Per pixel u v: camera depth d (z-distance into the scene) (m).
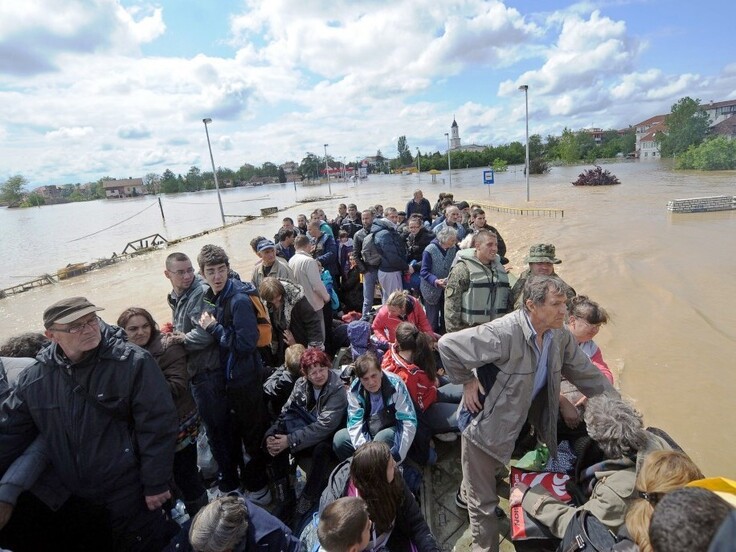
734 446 4.20
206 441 3.49
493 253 3.68
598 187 35.66
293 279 4.74
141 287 12.80
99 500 2.18
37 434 2.16
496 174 74.75
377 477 2.09
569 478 2.47
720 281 9.21
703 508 0.99
